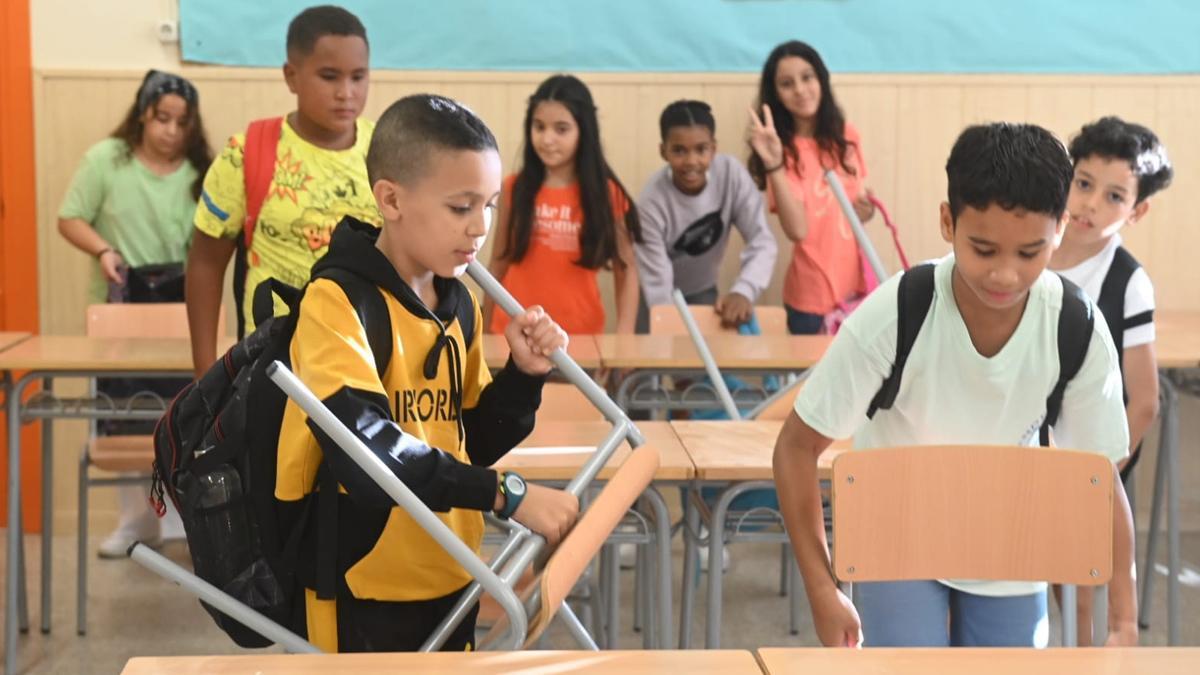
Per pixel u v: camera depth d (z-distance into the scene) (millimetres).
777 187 4711
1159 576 4602
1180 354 3980
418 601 1993
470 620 2064
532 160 4547
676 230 4805
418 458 1803
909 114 5184
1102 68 5219
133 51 4898
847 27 5141
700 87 5117
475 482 1827
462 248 1901
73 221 4691
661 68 5102
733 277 5199
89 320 4250
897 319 2041
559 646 3828
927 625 2221
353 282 1866
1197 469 5246
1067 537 1980
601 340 4309
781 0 5109
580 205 4527
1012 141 1851
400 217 1906
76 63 4875
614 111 5102
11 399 3721
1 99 4852
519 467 2836
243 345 1964
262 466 1909
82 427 5016
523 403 2080
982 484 1991
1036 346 2049
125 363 3758
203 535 1941
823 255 4805
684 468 2863
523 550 1838
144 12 4887
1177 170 5246
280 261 3166
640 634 4043
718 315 4527
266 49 4941
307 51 3072
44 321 4934
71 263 4926
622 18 5074
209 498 1927
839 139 4797
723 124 5129
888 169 5203
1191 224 5266
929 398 2105
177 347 4016
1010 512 1992
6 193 4875
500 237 4613
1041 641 2266
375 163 1922
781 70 4758
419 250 1906
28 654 3857
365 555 1941
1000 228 1836
